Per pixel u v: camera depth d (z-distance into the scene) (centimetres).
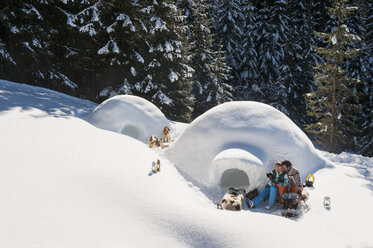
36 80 1695
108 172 530
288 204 530
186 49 2009
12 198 409
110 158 605
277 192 566
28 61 1614
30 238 341
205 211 445
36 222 370
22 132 657
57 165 526
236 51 3075
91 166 543
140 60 1714
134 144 752
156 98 1811
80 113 1141
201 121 759
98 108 1122
